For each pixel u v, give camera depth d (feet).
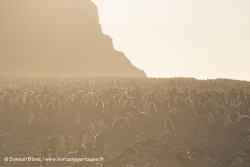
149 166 245.45
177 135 343.26
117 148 289.33
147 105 466.29
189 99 503.20
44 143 293.43
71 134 328.90
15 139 302.66
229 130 368.48
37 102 402.93
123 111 433.89
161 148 290.56
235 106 513.86
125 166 241.35
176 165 251.39
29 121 346.33
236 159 242.17
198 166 250.98
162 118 415.03
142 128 366.63
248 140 327.67
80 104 414.82
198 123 400.06
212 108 449.89
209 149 296.30
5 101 420.77
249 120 409.08
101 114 408.26
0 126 342.03
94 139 285.23
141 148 289.33
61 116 376.68
